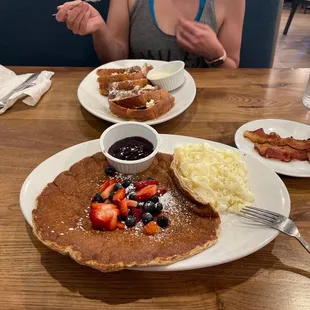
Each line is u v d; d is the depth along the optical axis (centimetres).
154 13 190
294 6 452
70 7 166
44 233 81
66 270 83
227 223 90
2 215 97
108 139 111
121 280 82
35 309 76
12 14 220
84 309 76
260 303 77
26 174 110
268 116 139
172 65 157
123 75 151
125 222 86
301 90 155
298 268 84
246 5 212
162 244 80
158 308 77
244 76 165
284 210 92
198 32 175
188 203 92
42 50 234
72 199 93
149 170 105
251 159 107
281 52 421
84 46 232
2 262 85
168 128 132
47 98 149
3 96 146
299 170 110
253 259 86
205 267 79
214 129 132
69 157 108
